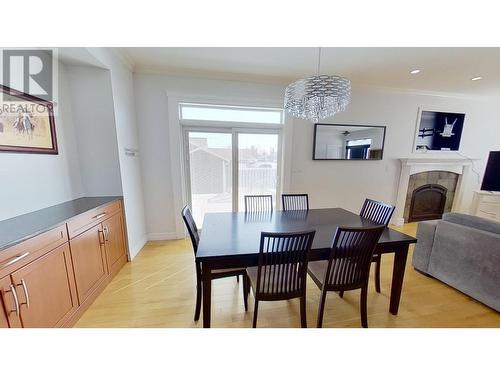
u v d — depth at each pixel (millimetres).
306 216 2217
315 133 3570
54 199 2029
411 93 3840
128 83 2717
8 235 1223
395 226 4090
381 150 3895
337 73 3008
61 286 1500
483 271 1828
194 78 3008
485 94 4043
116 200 2355
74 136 2320
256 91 3215
